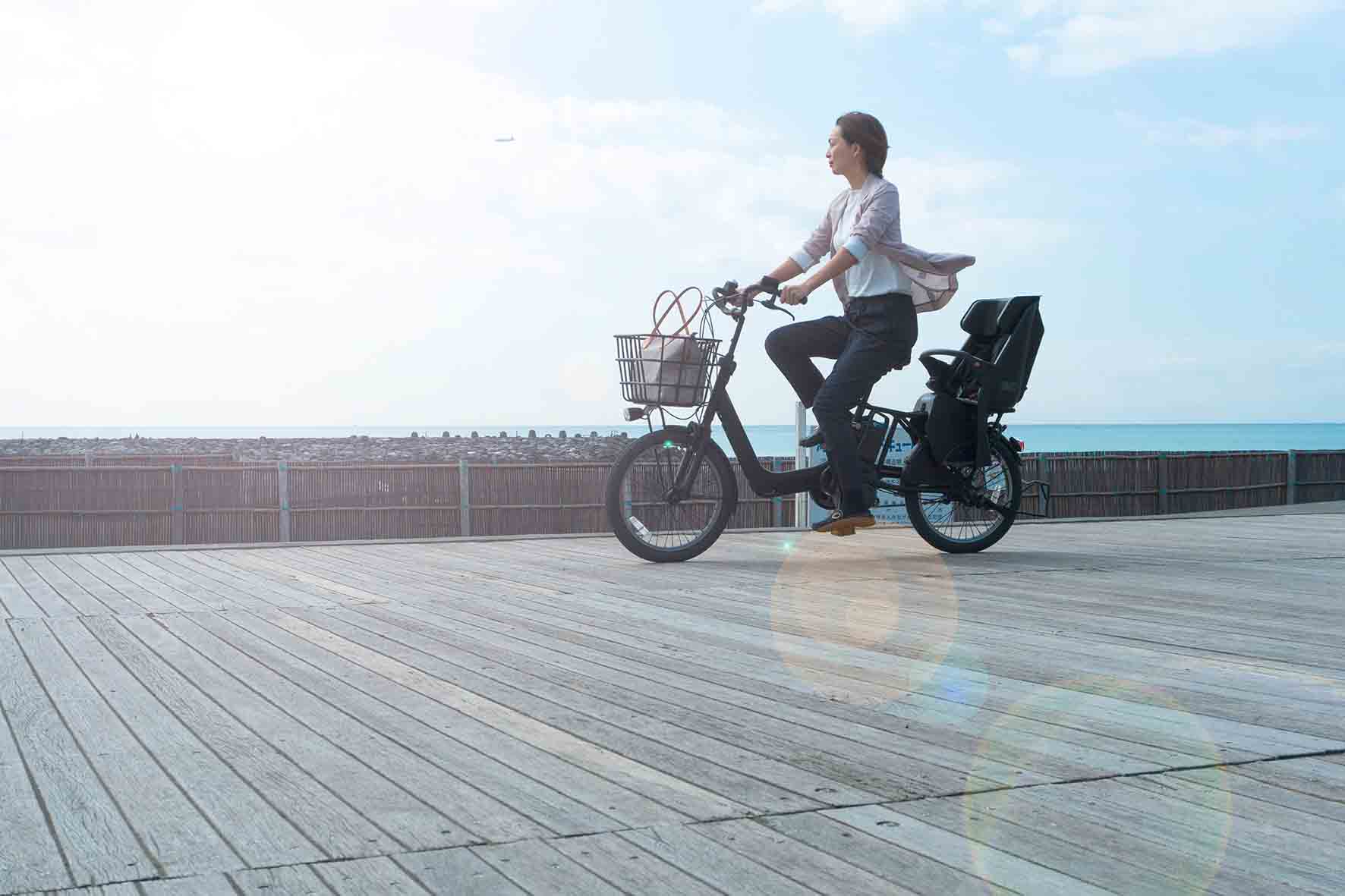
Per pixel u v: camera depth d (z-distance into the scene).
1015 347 4.78
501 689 2.37
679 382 4.62
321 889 1.33
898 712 2.19
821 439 4.74
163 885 1.34
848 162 4.68
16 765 1.83
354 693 2.33
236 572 4.41
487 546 5.53
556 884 1.35
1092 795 1.68
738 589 3.87
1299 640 2.92
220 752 1.90
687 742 1.97
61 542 11.48
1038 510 12.12
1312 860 1.43
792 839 1.50
